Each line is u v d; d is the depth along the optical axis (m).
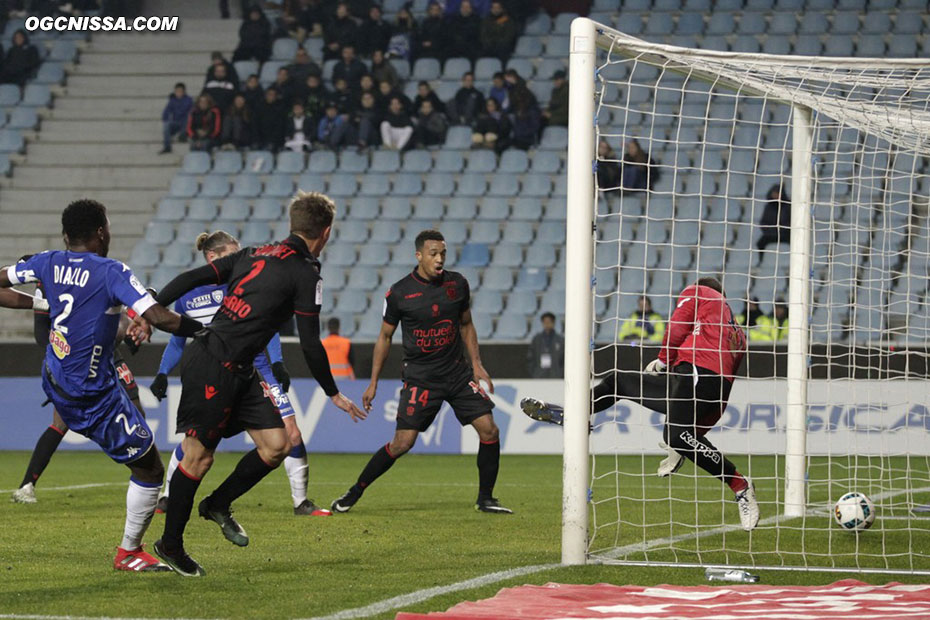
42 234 77.31
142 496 20.19
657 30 82.19
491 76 82.56
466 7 81.81
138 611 16.78
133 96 85.50
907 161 61.47
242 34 83.44
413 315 30.80
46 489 38.16
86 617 16.30
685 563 22.06
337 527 27.75
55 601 17.53
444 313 30.86
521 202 73.44
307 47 86.62
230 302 19.38
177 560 19.88
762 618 15.99
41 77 87.38
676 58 23.56
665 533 27.47
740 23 81.50
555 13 86.06
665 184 70.50
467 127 78.19
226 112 79.00
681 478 44.72
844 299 57.72
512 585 19.34
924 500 36.25
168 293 19.33
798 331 30.70
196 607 17.09
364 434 56.31
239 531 21.36
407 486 40.22
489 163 76.00
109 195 79.56
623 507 33.78
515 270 69.31
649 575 20.66
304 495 30.59
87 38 90.06
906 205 61.09
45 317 27.77
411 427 31.03
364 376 57.53
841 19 80.25
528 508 32.72
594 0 85.19
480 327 66.38
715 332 26.47
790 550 24.56
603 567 21.42
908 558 23.59
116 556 20.92
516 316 66.19
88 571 20.52
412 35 83.38
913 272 58.72
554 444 55.25
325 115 79.00
